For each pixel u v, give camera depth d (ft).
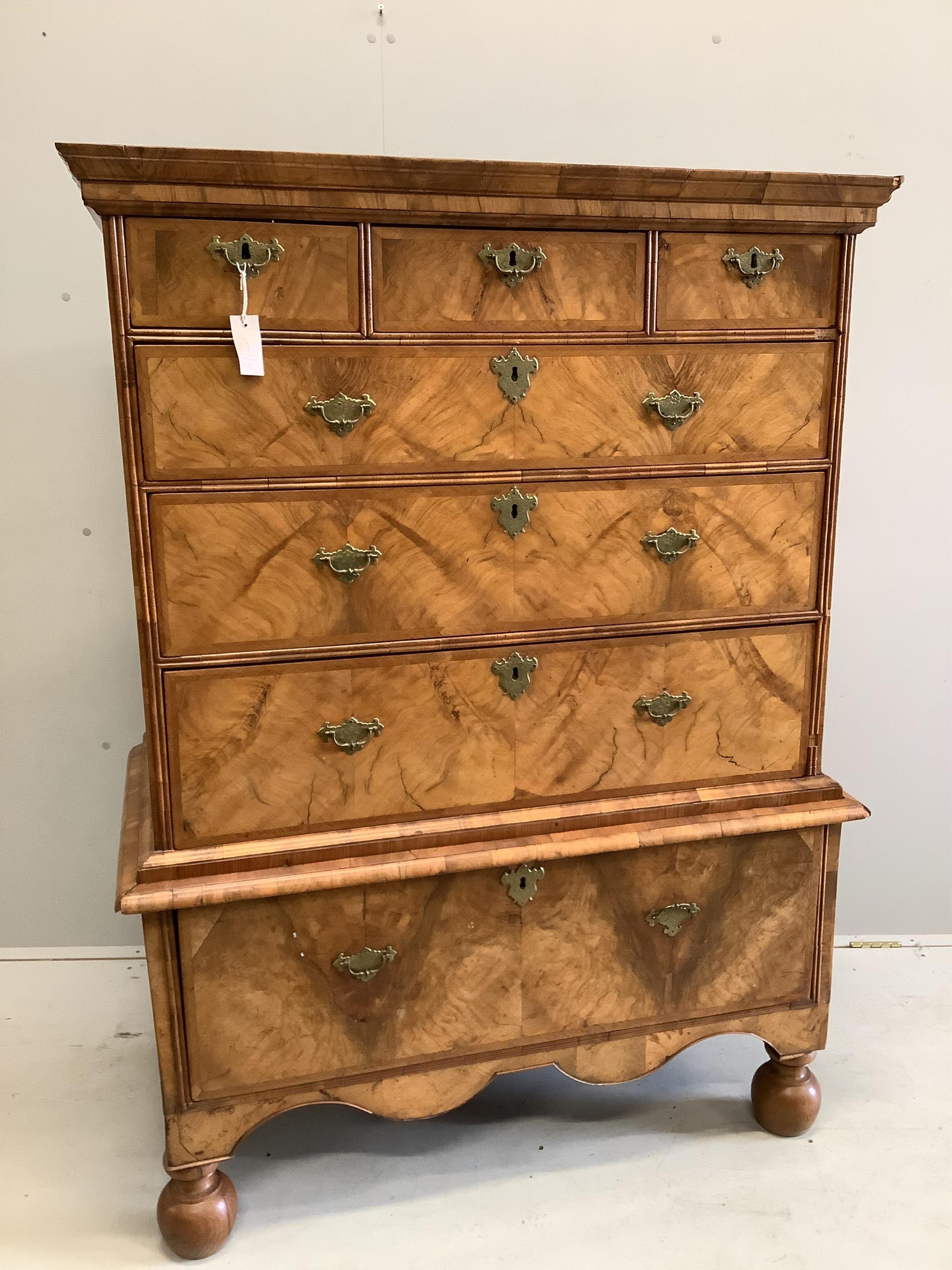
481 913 5.25
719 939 5.69
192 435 4.54
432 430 4.83
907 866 8.16
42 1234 5.31
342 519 4.79
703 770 5.60
